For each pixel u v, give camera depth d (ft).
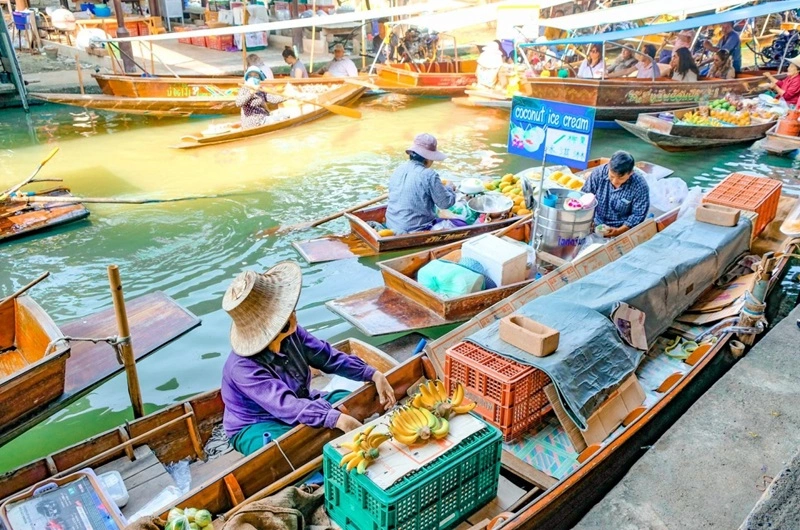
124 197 29.27
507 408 12.35
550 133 19.97
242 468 11.16
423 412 10.76
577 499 11.25
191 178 31.99
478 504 11.17
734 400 14.15
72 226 26.14
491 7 42.70
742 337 15.78
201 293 21.06
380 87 46.47
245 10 50.03
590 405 12.82
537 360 12.64
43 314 14.64
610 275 16.40
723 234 18.80
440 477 9.99
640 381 15.26
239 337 12.12
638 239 20.70
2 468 13.99
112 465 12.28
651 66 43.11
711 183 31.91
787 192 30.30
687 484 12.01
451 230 23.35
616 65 48.34
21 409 13.06
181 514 9.69
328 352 13.32
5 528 10.17
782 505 8.41
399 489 9.46
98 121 43.52
